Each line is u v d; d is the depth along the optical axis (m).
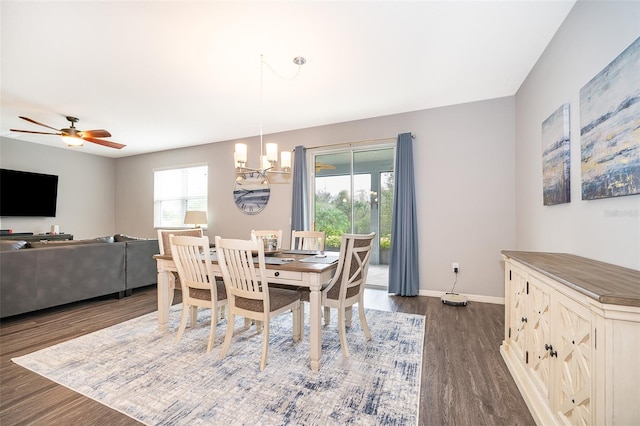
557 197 2.20
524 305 1.76
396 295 3.93
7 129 4.62
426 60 2.69
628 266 1.45
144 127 4.62
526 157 3.04
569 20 2.05
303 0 1.91
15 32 2.21
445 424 1.49
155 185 6.29
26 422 1.50
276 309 2.16
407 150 3.88
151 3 1.92
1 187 5.07
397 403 1.66
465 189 3.70
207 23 2.13
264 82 3.10
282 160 2.84
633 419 0.93
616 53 1.53
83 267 3.46
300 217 4.59
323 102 3.66
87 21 2.10
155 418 1.53
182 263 2.43
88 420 1.52
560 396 1.28
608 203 1.61
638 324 0.92
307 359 2.18
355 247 2.28
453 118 3.76
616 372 0.94
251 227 5.20
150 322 2.95
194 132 4.92
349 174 4.52
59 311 3.31
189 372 1.99
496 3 1.96
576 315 1.15
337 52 2.54
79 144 3.91
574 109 1.99
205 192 5.76
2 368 2.05
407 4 1.96
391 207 4.26
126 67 2.76
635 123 1.35
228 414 1.56
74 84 3.11
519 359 1.83
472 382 1.86
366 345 2.41
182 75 2.93
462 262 3.71
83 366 2.07
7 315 2.85
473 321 2.94
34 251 3.05
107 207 6.65
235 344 2.44
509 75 2.99
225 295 2.42
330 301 2.28
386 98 3.55
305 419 1.52
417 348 2.35
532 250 2.86
